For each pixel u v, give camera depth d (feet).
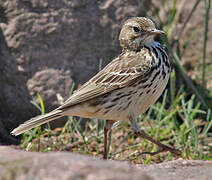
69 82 40.42
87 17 41.63
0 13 40.32
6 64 39.75
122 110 30.48
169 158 35.55
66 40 40.88
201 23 54.95
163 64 30.40
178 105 43.73
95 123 40.32
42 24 40.37
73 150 36.86
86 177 15.92
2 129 40.16
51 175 16.16
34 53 40.14
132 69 30.14
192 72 50.90
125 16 42.55
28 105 39.91
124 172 16.42
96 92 30.42
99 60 41.68
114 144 38.37
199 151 35.91
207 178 22.81
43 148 37.06
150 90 30.19
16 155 18.37
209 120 42.42
